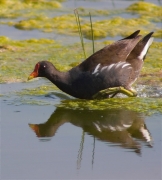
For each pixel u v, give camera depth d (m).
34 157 11.00
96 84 14.78
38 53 19.56
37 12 25.78
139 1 27.73
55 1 27.75
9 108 14.23
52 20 24.36
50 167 10.52
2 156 11.04
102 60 14.84
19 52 19.66
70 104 14.76
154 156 11.05
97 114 13.98
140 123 13.26
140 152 11.24
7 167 10.52
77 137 12.32
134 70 15.32
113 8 26.39
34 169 10.43
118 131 12.76
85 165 10.61
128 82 15.18
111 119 13.63
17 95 15.32
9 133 12.43
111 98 15.25
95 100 15.12
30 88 16.00
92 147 11.61
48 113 13.95
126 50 15.20
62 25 23.47
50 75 14.98
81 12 25.69
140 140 12.06
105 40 21.34
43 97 15.25
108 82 14.81
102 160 10.87
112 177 10.07
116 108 14.41
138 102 14.89
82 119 13.66
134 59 15.41
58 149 11.48
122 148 11.53
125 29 22.84
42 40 21.31
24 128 12.79
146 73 17.25
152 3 26.94
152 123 13.20
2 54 19.33
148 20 24.34
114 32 22.41
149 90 15.80
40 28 23.14
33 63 18.34
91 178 10.05
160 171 10.31
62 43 20.95
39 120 13.41
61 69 17.72
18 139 12.05
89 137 12.33
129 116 13.77
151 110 14.22
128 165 10.59
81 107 14.51
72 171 10.34
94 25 23.34
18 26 23.38
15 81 16.58
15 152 11.27
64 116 13.85
